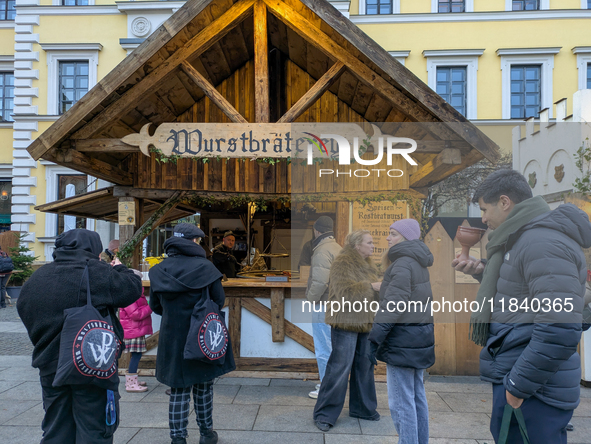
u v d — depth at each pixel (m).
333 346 3.33
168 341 2.81
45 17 13.43
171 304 2.83
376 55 3.97
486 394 4.13
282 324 4.62
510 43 13.24
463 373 4.75
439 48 13.41
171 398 2.81
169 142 4.28
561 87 13.10
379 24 13.58
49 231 13.12
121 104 4.36
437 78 13.55
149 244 13.03
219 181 6.11
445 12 13.42
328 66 5.18
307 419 3.48
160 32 4.04
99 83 4.11
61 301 2.19
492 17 13.24
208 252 10.03
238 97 5.89
